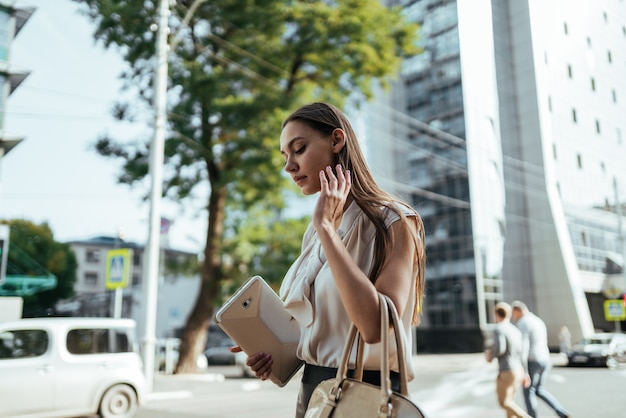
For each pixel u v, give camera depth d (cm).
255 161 1474
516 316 650
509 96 1506
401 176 3281
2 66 1365
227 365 2344
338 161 127
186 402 1007
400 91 3312
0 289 2069
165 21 1207
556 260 2759
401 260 108
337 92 1639
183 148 1516
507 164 2538
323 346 121
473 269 3067
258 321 149
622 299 1717
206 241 1680
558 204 2667
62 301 3105
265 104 1474
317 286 123
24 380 664
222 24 1495
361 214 121
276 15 1493
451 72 2939
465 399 929
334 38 1555
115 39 1311
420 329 3247
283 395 1109
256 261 1641
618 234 1105
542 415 718
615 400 812
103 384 723
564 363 2033
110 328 752
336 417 101
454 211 3125
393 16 1638
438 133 3106
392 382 113
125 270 1116
